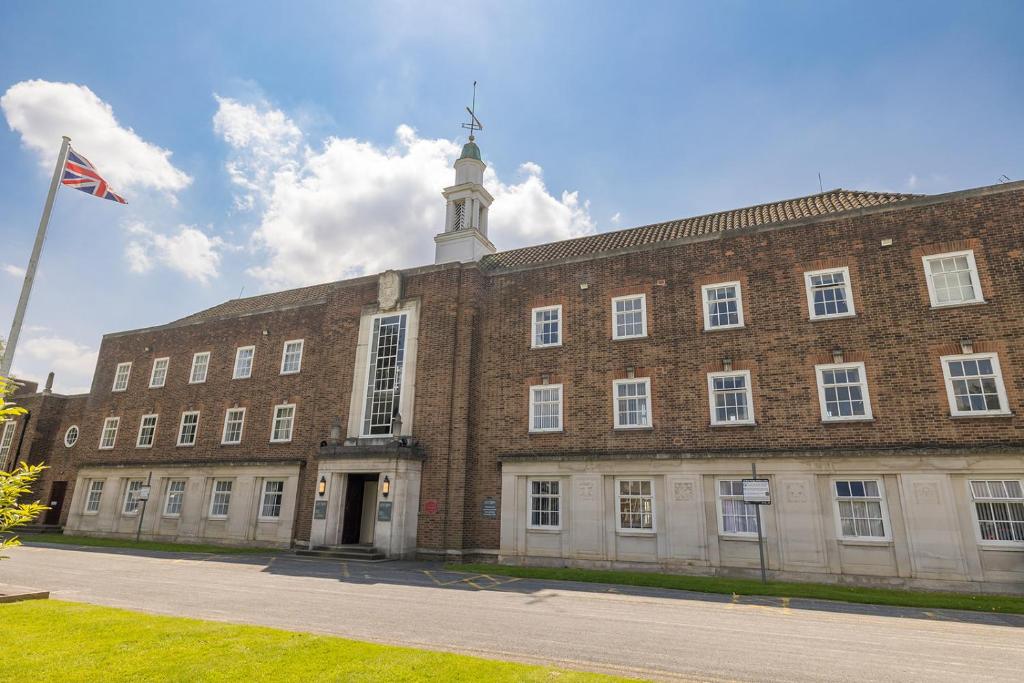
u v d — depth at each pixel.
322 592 13.98
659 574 18.39
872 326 18.78
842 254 19.73
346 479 24.53
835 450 17.69
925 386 17.69
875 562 16.73
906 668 8.12
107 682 6.37
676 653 8.69
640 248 22.98
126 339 36.94
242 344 32.34
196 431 31.89
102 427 35.41
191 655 7.45
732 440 19.64
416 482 23.50
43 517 37.22
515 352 24.22
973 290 17.91
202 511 29.03
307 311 30.97
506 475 22.11
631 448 21.02
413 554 22.77
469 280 25.44
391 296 26.58
